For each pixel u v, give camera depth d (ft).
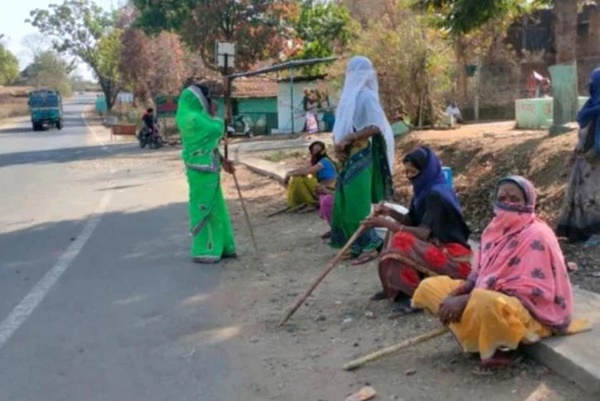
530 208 15.05
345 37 114.62
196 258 26.86
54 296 23.25
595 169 23.72
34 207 45.16
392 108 66.90
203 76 131.75
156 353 17.84
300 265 25.67
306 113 107.86
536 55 100.22
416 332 17.79
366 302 20.52
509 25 89.86
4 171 73.10
